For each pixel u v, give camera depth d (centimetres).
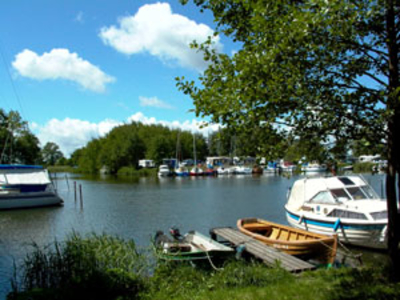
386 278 651
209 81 591
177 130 10344
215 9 640
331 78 579
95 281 713
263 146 560
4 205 2542
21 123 5794
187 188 4222
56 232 1775
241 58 529
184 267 853
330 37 535
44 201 2672
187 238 1177
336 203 1330
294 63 519
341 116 537
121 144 9169
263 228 1299
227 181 5419
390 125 542
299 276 761
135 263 862
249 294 637
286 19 491
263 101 504
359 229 1198
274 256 897
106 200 3059
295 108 521
